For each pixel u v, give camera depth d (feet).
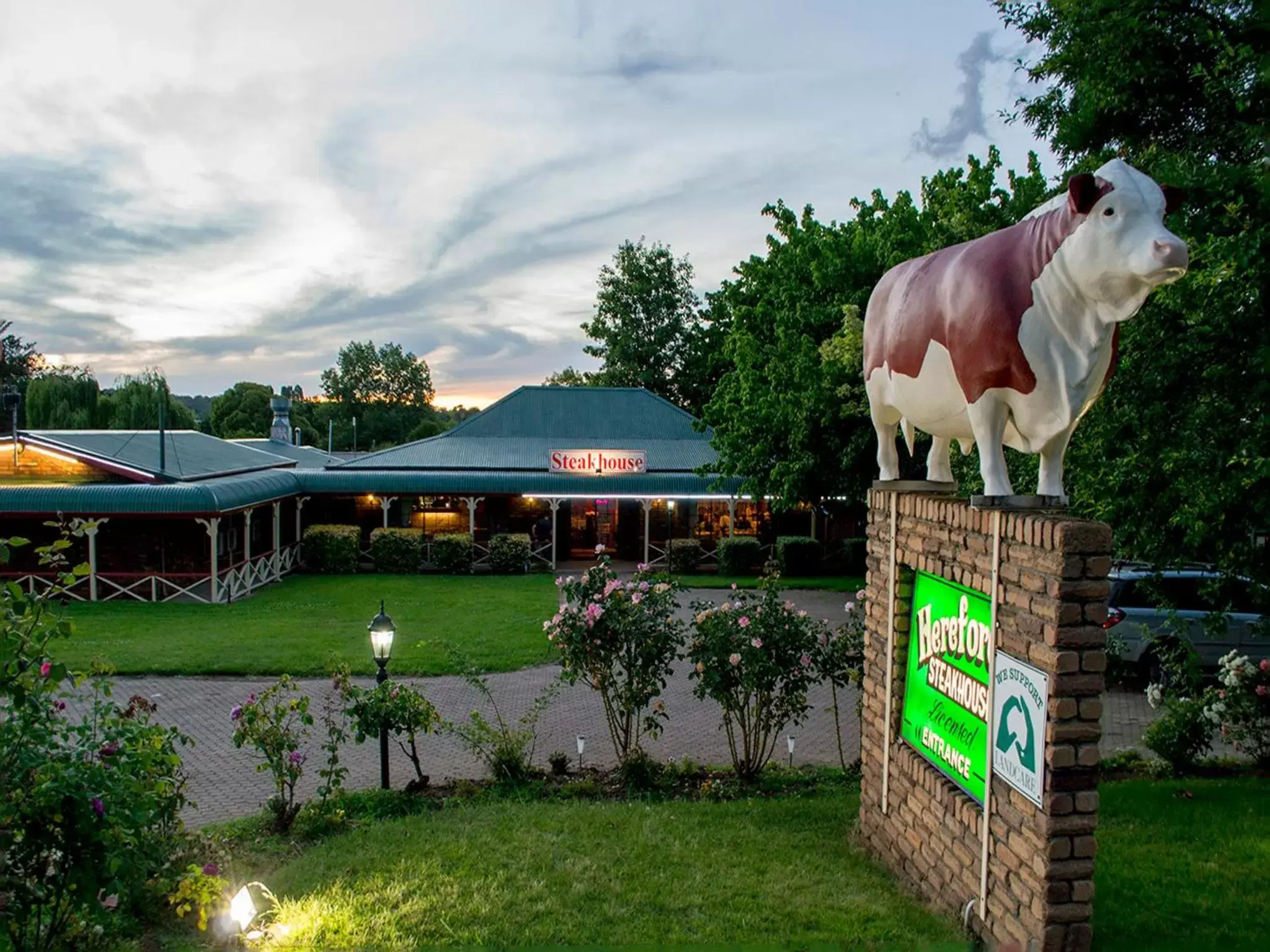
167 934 17.74
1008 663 14.96
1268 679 28.30
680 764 30.45
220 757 33.27
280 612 63.41
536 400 108.88
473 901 18.42
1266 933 16.46
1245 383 24.30
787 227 76.69
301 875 20.59
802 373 68.03
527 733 31.60
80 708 38.42
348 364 265.13
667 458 100.42
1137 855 20.31
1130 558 27.68
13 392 71.10
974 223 43.57
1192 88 28.32
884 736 20.62
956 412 16.85
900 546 19.85
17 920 15.23
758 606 29.81
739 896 18.54
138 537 74.18
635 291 156.25
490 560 86.58
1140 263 12.73
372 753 33.40
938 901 17.56
